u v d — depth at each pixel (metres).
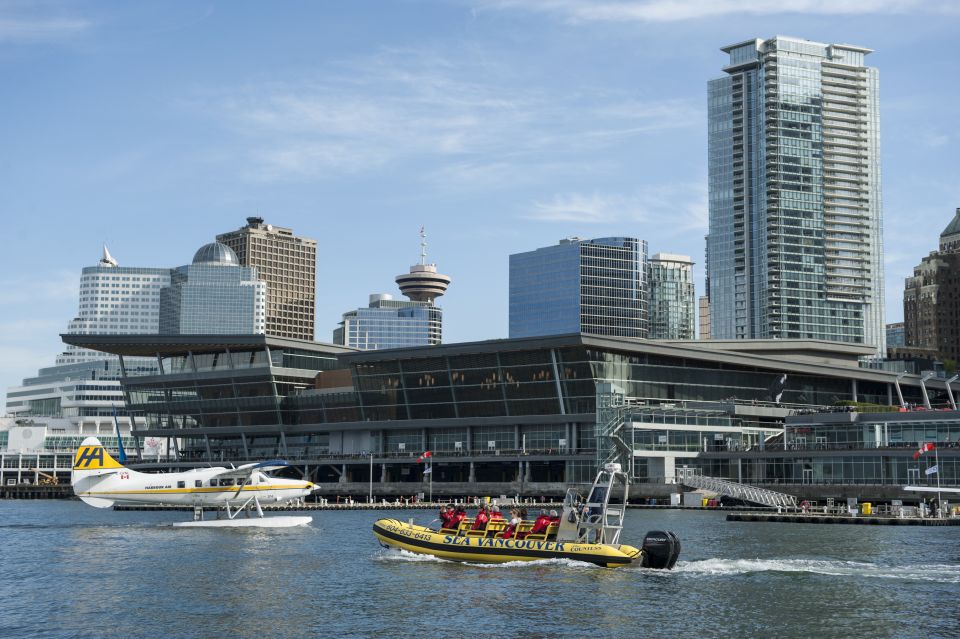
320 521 117.62
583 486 156.62
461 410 170.75
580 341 153.38
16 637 45.22
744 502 141.25
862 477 135.75
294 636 45.03
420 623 47.44
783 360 179.88
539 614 49.25
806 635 45.12
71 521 120.56
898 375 178.00
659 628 46.44
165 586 58.69
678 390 169.50
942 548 78.19
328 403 186.62
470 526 68.12
